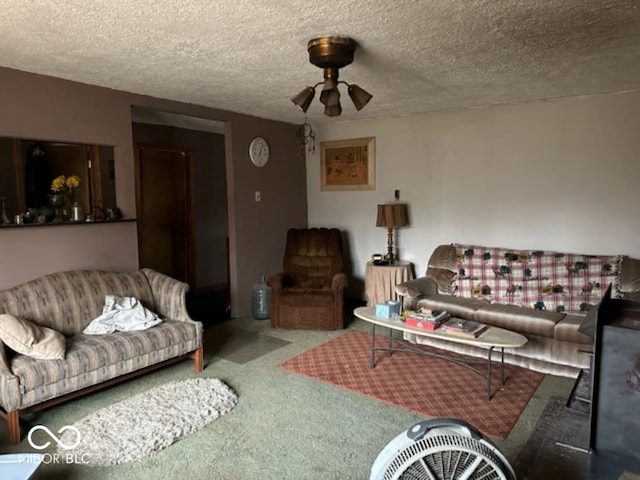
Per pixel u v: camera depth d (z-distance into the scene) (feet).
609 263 11.64
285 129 17.53
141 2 6.26
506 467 4.69
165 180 18.07
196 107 13.94
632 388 5.24
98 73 10.18
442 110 14.93
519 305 12.41
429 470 4.61
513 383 10.20
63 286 10.14
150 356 9.82
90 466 7.18
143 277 11.76
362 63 9.42
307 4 6.35
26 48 8.36
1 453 7.53
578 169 12.77
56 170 12.42
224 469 7.14
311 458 7.42
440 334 9.66
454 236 15.28
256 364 11.44
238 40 7.91
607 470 5.16
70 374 8.50
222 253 20.66
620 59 9.17
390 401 9.38
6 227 9.76
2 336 8.11
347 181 17.62
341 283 14.12
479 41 8.02
